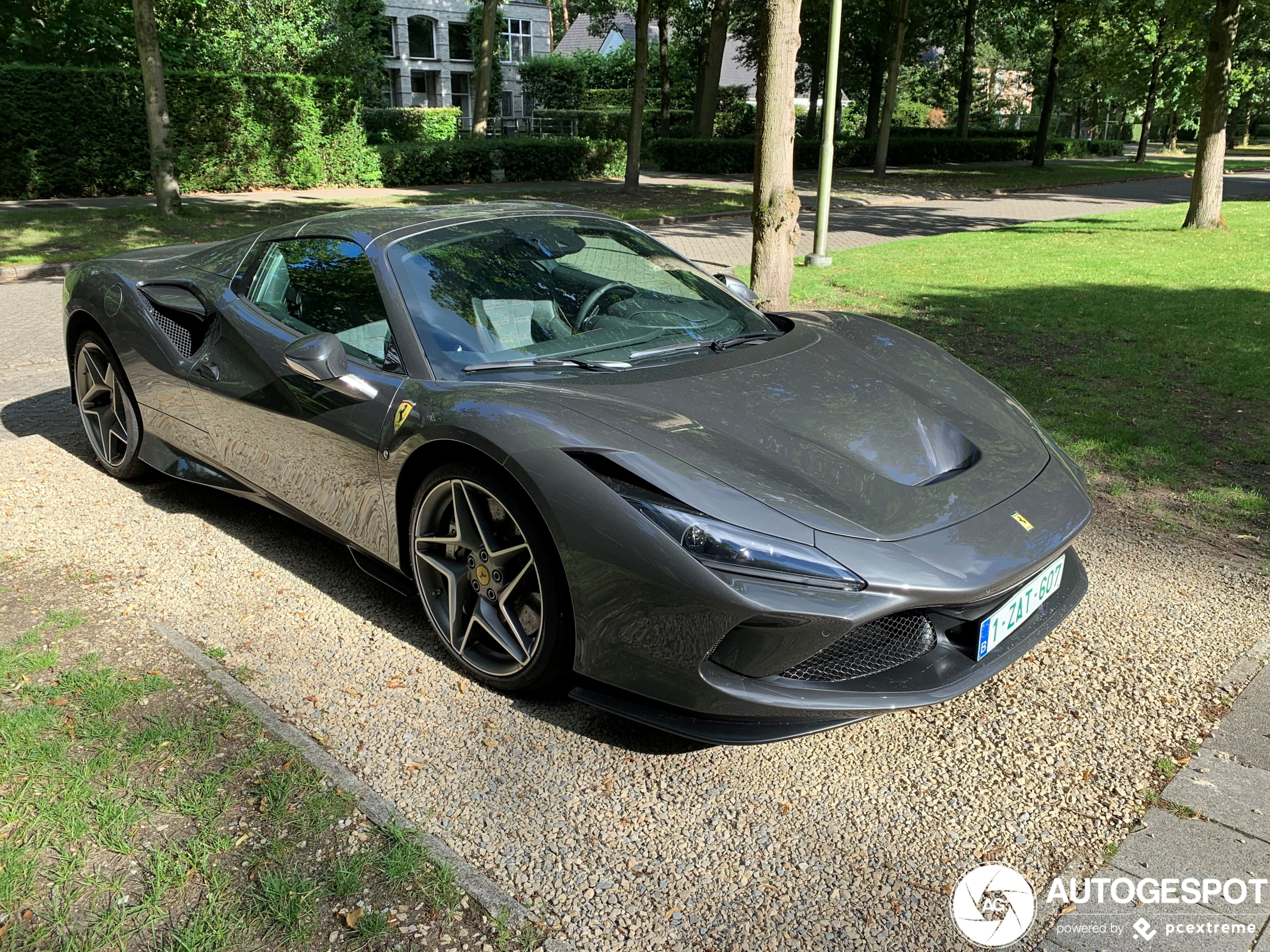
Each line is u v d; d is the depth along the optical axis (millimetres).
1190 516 3986
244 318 3414
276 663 2807
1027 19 35312
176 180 16312
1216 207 15797
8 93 17516
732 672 2207
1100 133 65562
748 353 3074
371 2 32344
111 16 20219
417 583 2816
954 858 2070
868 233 15703
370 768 2340
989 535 2338
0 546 3582
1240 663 2832
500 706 2611
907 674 2322
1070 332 7633
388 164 23047
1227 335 7512
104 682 2605
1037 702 2664
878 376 3021
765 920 1892
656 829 2154
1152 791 2277
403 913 1866
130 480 4309
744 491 2238
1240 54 36312
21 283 10492
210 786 2193
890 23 31562
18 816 2100
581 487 2273
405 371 2812
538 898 1938
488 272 3111
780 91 6957
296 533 3777
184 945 1758
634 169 21578
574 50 57750
